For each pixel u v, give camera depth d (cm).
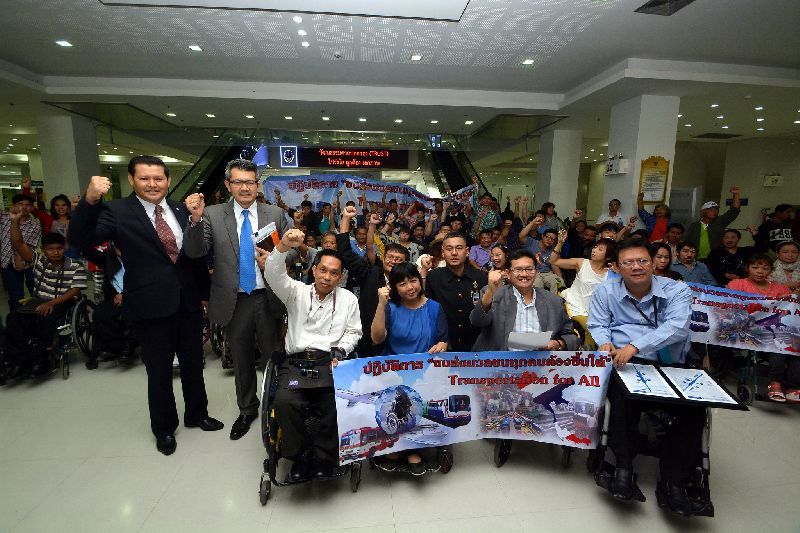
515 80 762
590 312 241
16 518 194
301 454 210
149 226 234
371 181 838
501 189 2194
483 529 190
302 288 240
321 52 622
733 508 205
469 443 266
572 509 204
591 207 2109
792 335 303
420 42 578
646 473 238
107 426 278
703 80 645
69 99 791
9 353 334
